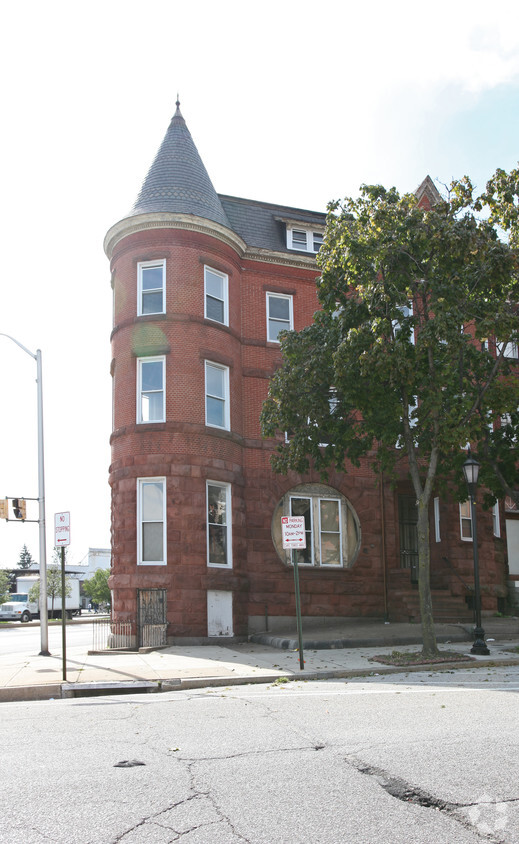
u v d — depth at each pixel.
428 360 15.57
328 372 16.66
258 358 23.38
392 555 23.50
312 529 23.16
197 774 6.02
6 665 14.76
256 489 22.30
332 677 13.20
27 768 6.27
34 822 4.92
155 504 20.31
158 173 22.81
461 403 15.45
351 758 6.46
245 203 25.56
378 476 23.88
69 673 13.38
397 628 20.33
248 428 22.73
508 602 25.27
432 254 14.98
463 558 23.62
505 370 17.70
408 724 7.98
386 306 15.05
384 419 16.88
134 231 21.92
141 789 5.63
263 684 12.55
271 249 24.52
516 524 26.95
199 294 21.81
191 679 12.62
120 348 21.69
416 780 5.77
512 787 5.58
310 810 5.12
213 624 19.98
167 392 20.86
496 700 9.66
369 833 4.70
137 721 8.62
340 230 15.43
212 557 20.70
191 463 20.41
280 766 6.23
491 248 14.62
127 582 19.66
